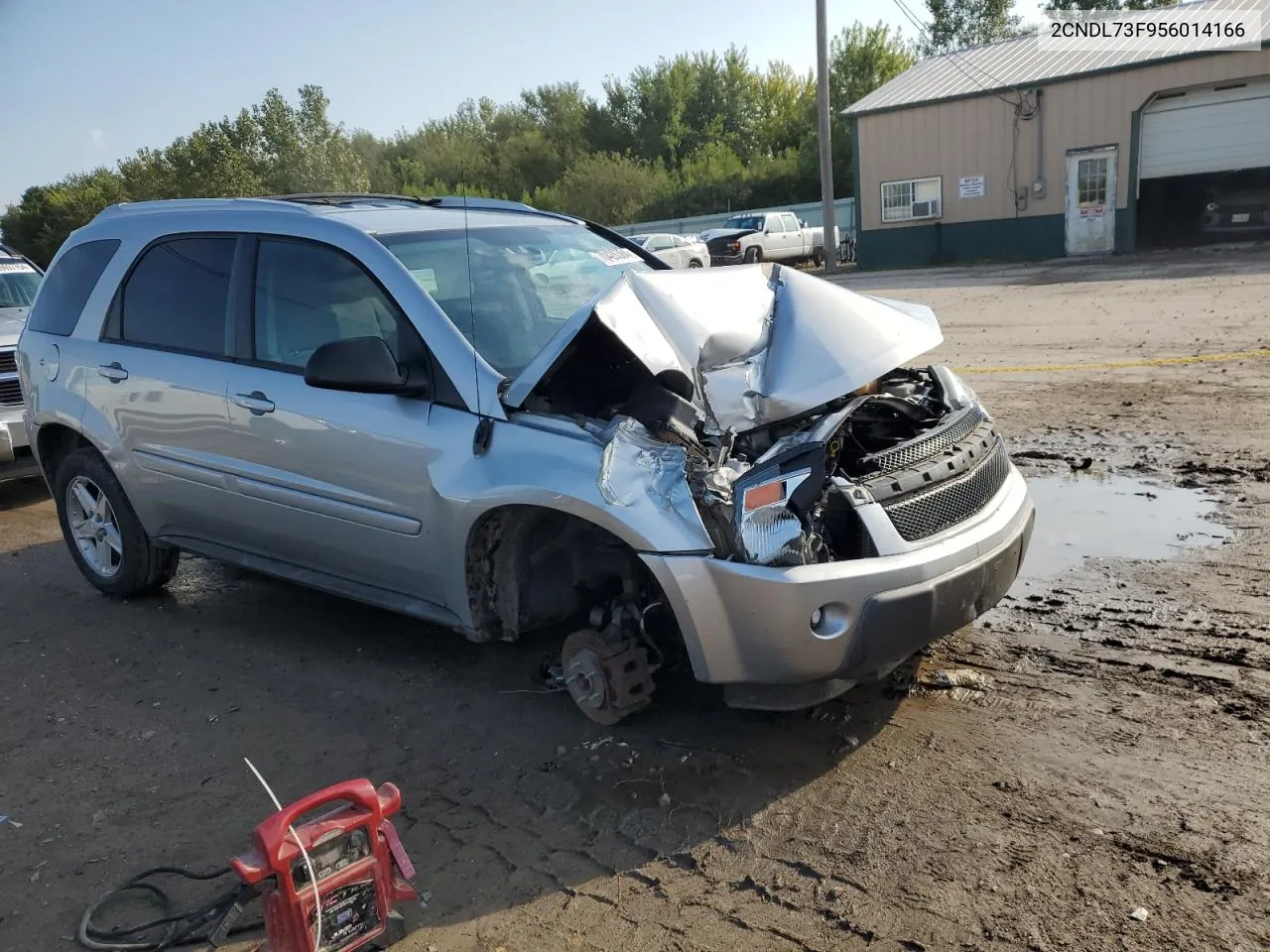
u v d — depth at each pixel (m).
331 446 4.16
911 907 2.76
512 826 3.30
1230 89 22.61
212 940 2.73
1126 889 2.76
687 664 3.96
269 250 4.60
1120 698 3.73
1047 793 3.20
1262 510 5.50
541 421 3.63
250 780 3.70
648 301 3.84
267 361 4.51
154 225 5.19
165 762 3.87
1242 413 7.50
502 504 3.61
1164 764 3.30
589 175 53.12
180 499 4.99
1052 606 4.57
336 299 4.30
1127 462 6.61
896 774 3.38
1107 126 23.86
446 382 3.87
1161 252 23.38
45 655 4.98
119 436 5.16
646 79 67.50
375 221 4.47
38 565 6.48
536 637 4.77
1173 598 4.52
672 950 2.70
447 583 3.93
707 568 3.24
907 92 27.09
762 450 3.46
